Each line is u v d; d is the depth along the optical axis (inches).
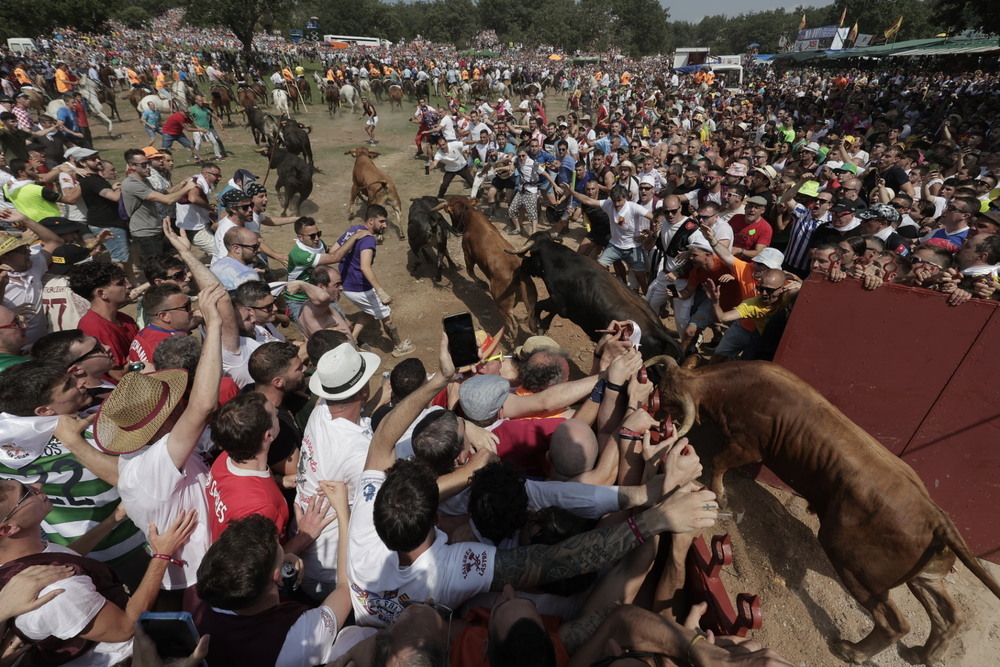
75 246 238.8
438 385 92.4
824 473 140.0
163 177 350.9
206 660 86.9
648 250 282.7
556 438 106.5
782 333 174.6
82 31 2645.2
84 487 118.0
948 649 145.9
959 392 149.6
